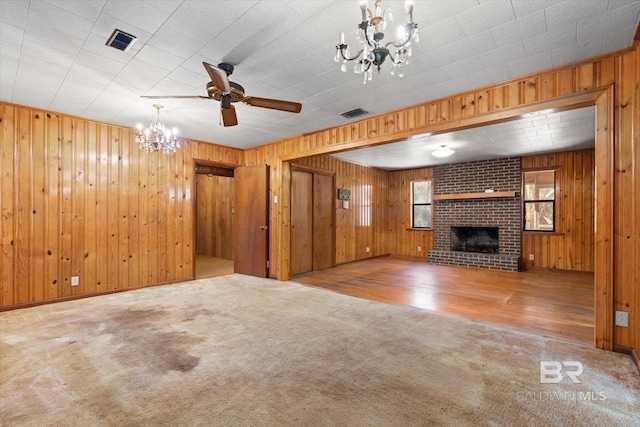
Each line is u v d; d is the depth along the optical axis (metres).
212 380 2.16
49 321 3.32
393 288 4.90
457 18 2.12
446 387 2.07
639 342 2.42
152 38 2.36
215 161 5.87
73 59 2.67
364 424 1.71
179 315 3.54
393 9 2.04
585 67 2.68
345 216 7.41
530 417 1.77
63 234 4.12
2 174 3.69
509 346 2.71
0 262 3.66
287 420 1.75
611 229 2.56
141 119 4.33
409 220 8.60
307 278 5.71
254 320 3.37
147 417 1.77
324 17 2.12
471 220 7.28
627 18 2.12
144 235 4.91
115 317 3.46
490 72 2.91
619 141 2.54
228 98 2.75
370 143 4.24
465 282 5.32
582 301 4.15
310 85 3.21
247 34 2.31
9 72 2.91
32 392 2.01
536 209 6.63
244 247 6.02
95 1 1.93
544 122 4.26
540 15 2.10
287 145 5.46
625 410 1.83
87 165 4.34
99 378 2.18
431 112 3.63
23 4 1.95
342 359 2.47
